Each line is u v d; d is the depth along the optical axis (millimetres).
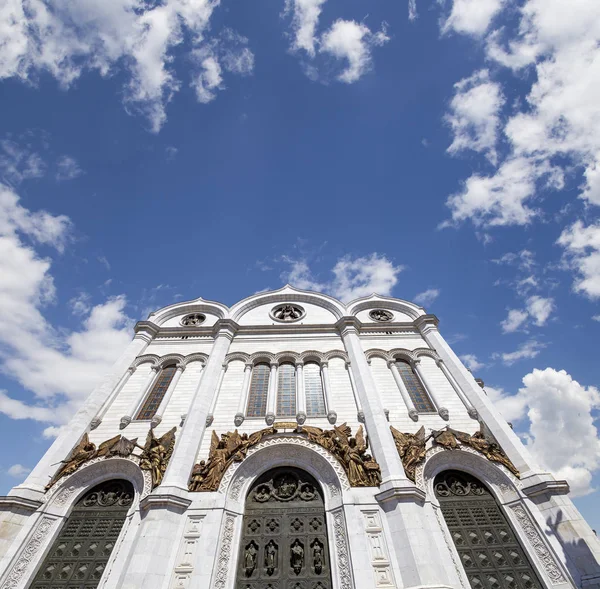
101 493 17141
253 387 22219
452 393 21516
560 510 14859
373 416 18719
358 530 14367
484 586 13898
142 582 12359
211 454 17469
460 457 17953
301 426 18734
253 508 16328
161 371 23812
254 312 29359
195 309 30109
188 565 13500
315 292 31109
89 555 14961
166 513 14492
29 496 15789
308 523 15719
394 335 26297
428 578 12453
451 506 16516
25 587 13898
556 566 13867
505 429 18422
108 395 21078
